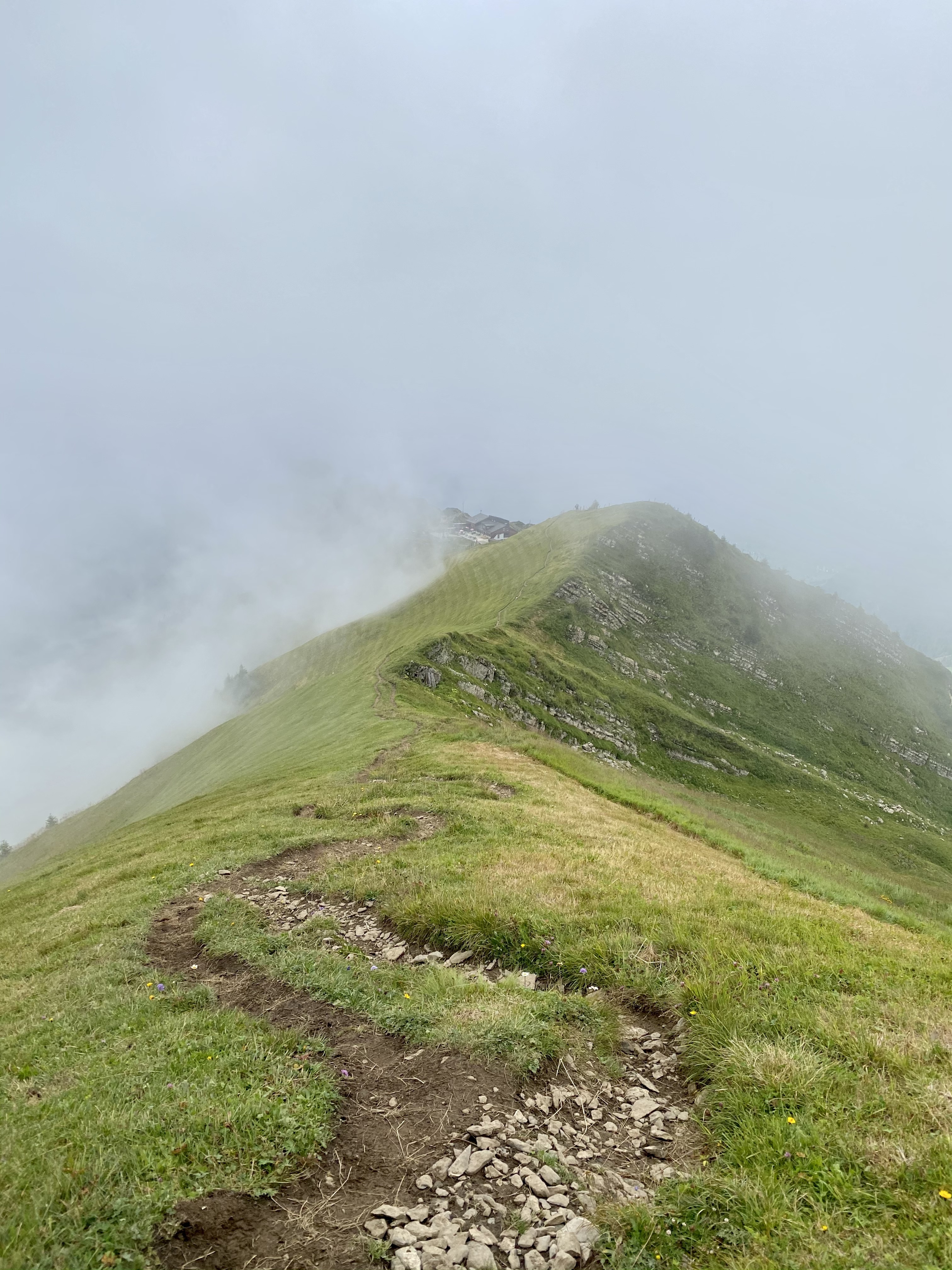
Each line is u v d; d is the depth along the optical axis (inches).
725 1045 283.9
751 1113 238.7
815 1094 238.7
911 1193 191.0
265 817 897.5
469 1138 231.9
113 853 1040.8
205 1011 333.1
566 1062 285.3
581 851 627.2
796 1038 281.0
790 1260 173.0
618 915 430.9
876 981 339.0
